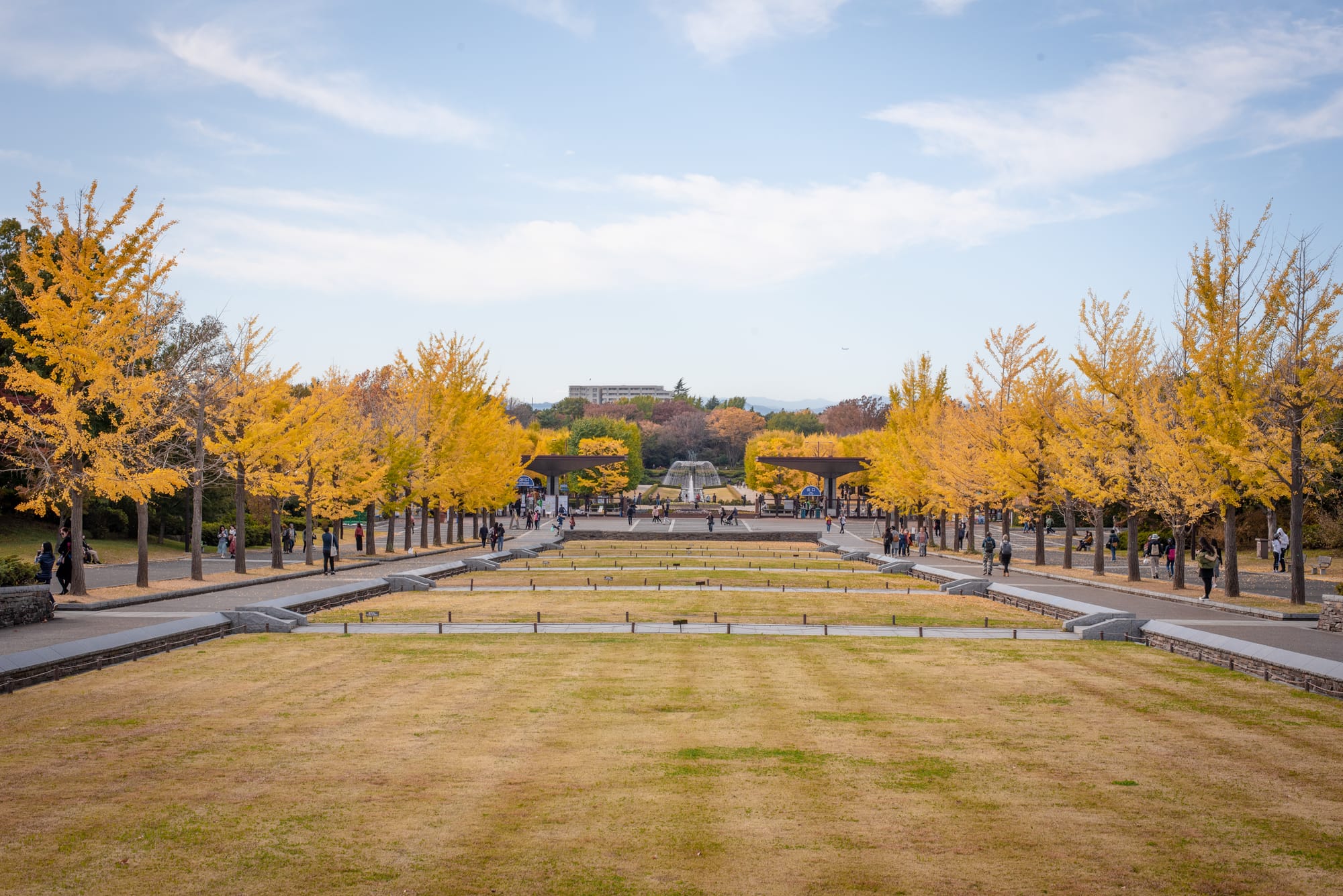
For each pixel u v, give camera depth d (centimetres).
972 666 1911
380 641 2194
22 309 4731
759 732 1392
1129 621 2294
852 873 901
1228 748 1323
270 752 1275
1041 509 4328
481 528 6575
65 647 1806
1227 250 2928
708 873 900
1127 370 3566
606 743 1327
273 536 3944
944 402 6169
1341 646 2062
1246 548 5612
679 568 4328
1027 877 894
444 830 1004
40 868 902
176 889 859
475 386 5522
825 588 3484
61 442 2752
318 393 4388
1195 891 865
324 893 853
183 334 5128
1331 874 904
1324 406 2766
